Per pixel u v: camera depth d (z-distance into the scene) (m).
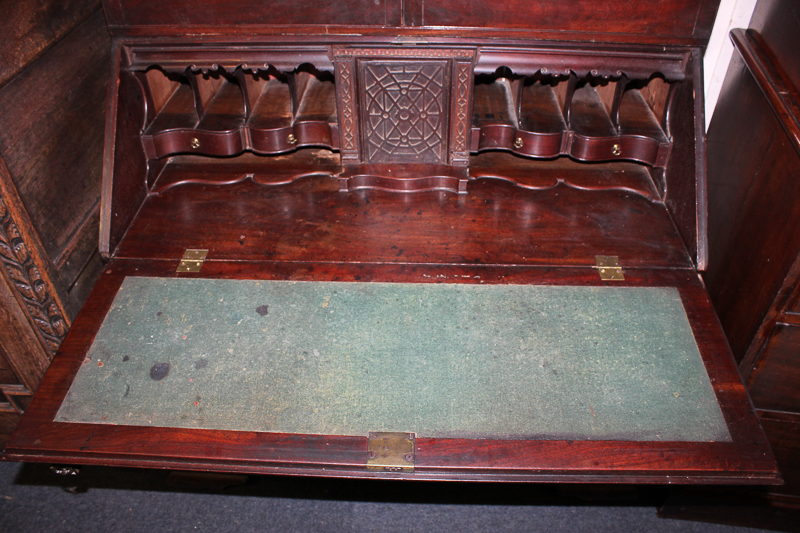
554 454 1.08
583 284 1.39
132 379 1.19
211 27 1.46
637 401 1.16
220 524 1.86
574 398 1.16
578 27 1.44
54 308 1.54
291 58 1.50
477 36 1.45
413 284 1.38
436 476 1.09
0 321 1.50
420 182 1.64
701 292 1.38
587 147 1.58
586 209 1.60
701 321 1.31
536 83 1.77
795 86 1.36
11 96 1.33
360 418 1.13
